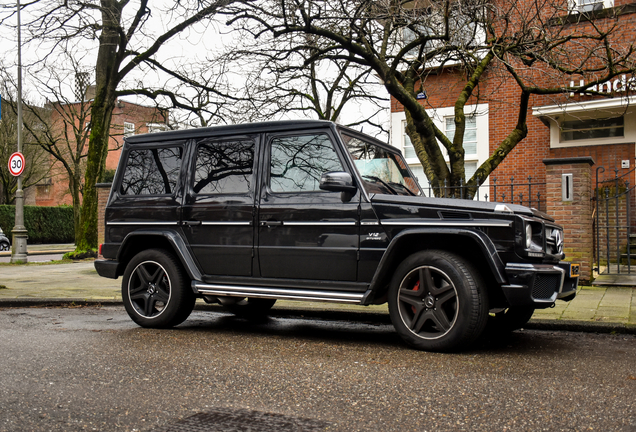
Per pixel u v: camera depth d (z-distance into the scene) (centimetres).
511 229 441
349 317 662
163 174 598
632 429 279
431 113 1636
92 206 1684
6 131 3200
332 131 514
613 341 510
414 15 843
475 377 379
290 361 429
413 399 329
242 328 596
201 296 589
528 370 398
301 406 317
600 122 1433
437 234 462
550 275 454
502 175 1555
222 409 311
